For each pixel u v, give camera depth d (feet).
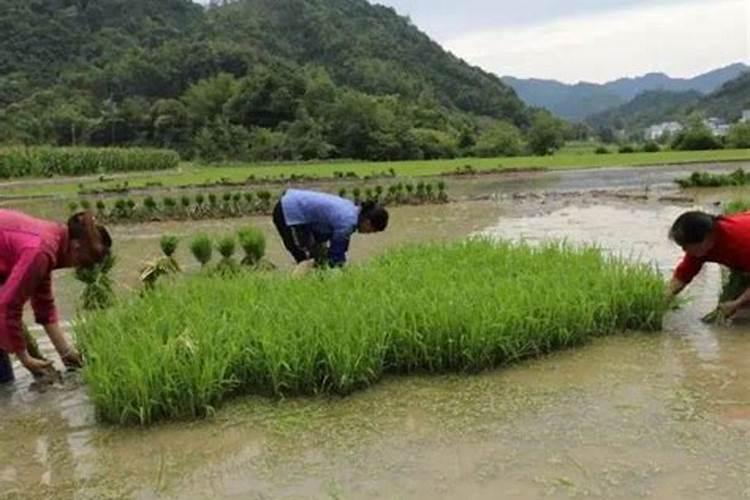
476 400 17.06
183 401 16.69
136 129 274.36
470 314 19.47
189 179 128.98
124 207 68.18
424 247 30.30
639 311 22.15
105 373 16.78
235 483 13.50
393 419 16.12
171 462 14.51
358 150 247.70
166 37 363.76
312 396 17.71
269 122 277.64
